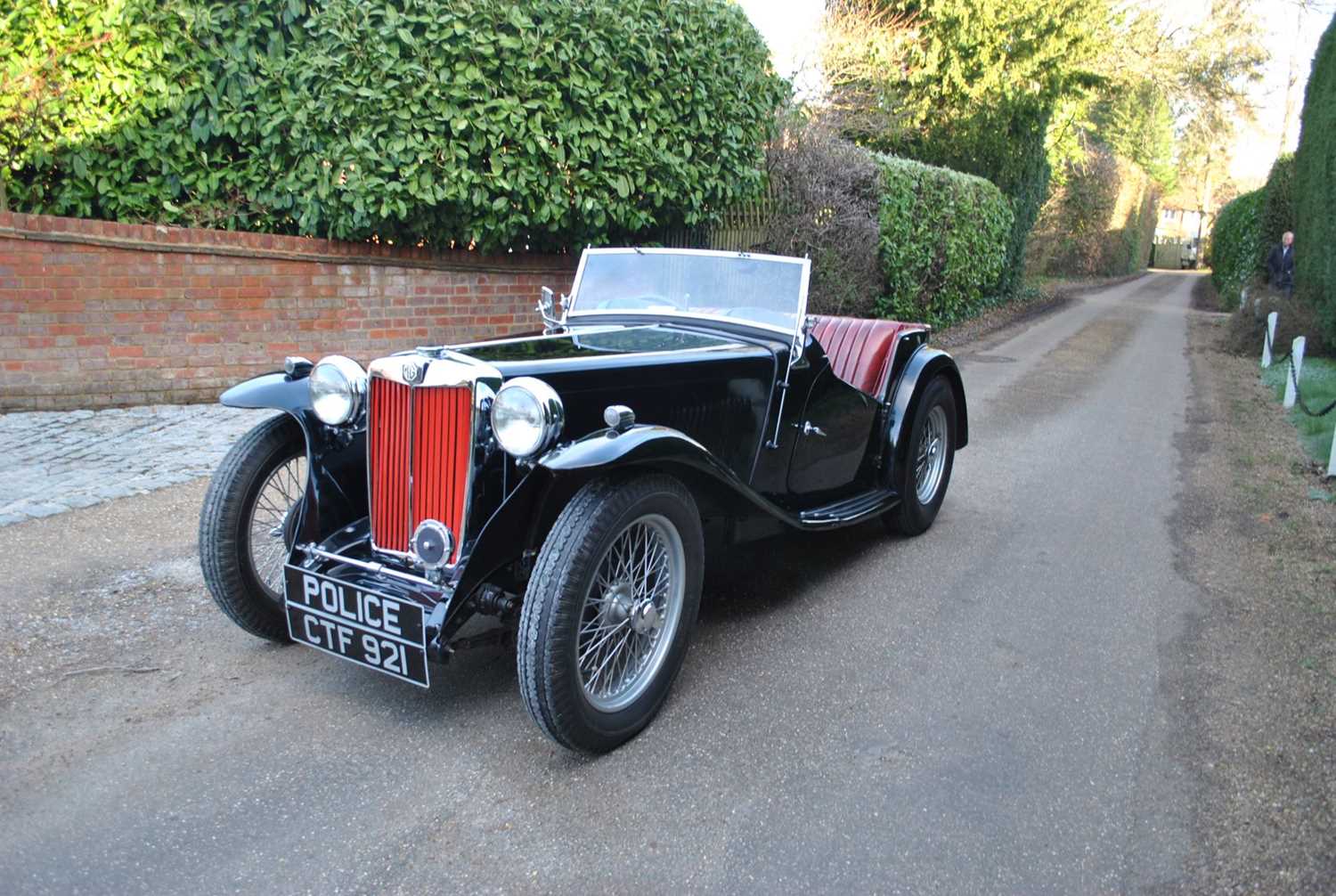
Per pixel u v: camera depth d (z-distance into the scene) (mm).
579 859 2375
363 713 3062
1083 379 10766
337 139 6918
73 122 6785
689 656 3559
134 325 6723
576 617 2635
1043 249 27750
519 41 6988
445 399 2834
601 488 2732
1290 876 2354
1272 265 15031
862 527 5277
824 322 5230
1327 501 5609
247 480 3262
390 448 2982
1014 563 4664
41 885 2207
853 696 3270
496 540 2775
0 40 6551
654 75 7707
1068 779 2777
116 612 3691
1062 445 7312
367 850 2385
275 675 3285
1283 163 18922
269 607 3377
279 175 7215
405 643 2773
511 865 2348
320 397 3127
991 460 6801
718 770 2797
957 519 5387
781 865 2377
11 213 6250
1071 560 4707
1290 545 4875
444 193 7016
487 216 7418
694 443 2924
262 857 2342
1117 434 7789
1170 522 5355
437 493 2887
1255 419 8445
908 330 5012
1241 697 3277
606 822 2529
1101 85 17609
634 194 7930
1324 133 12047
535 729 3000
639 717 2943
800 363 3971
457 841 2436
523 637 2613
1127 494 5941
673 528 2977
